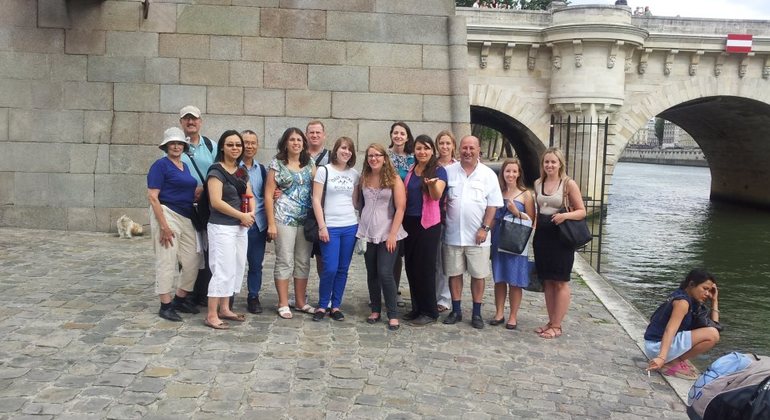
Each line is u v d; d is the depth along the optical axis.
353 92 10.52
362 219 6.52
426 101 10.62
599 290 8.69
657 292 15.31
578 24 26.59
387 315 6.72
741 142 36.16
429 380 5.25
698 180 62.34
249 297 6.75
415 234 6.56
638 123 29.12
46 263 8.32
